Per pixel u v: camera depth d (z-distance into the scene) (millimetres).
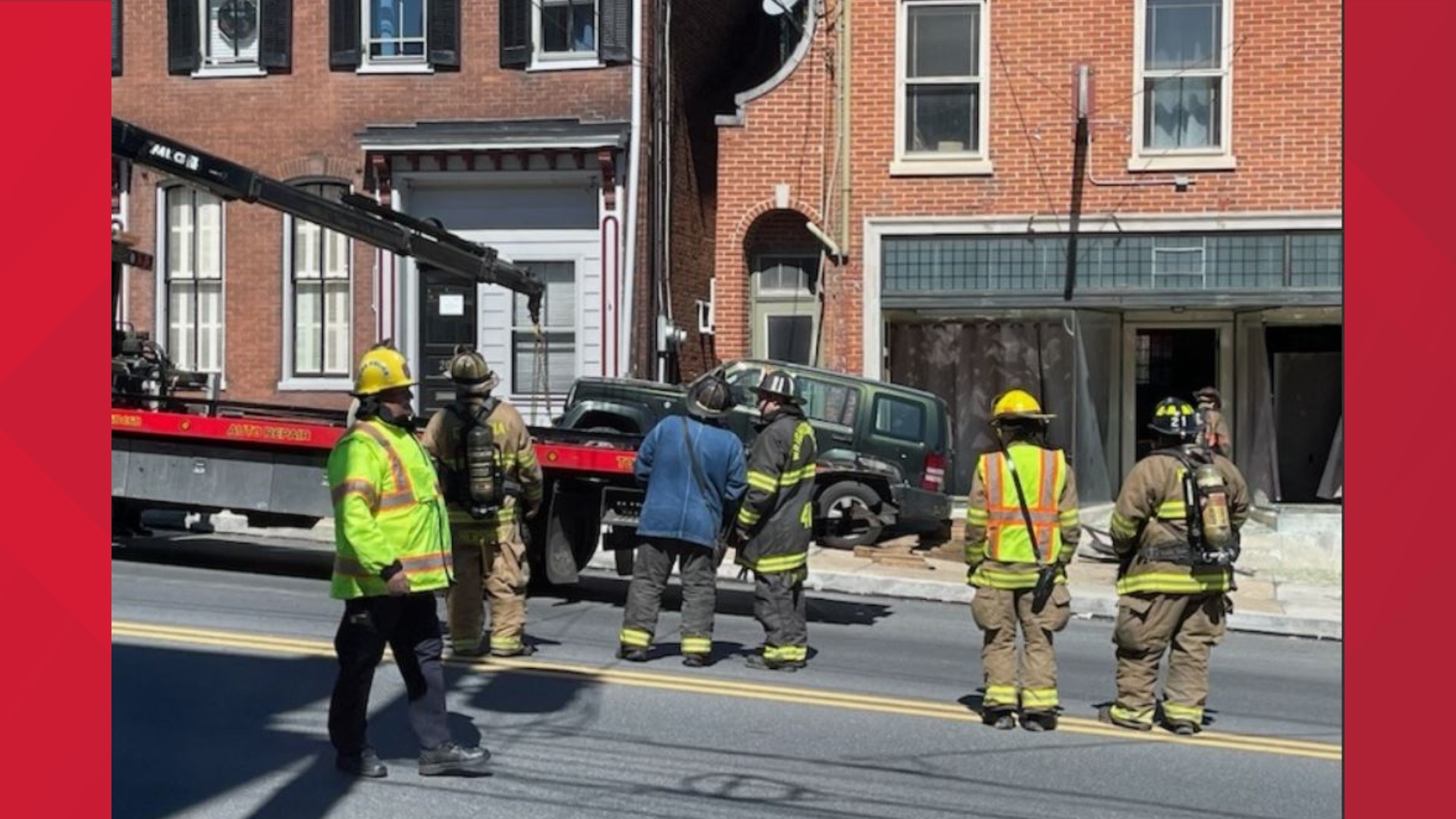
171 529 16234
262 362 19266
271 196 11805
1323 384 18188
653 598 9508
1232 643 11977
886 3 17875
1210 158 17172
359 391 6586
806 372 16016
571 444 12344
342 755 6637
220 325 19469
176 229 19562
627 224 18484
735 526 9516
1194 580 7875
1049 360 17750
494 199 19078
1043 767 7262
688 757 7203
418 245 12852
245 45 19453
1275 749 7770
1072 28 17453
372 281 19000
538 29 18812
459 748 6750
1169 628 7992
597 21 18625
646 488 10461
